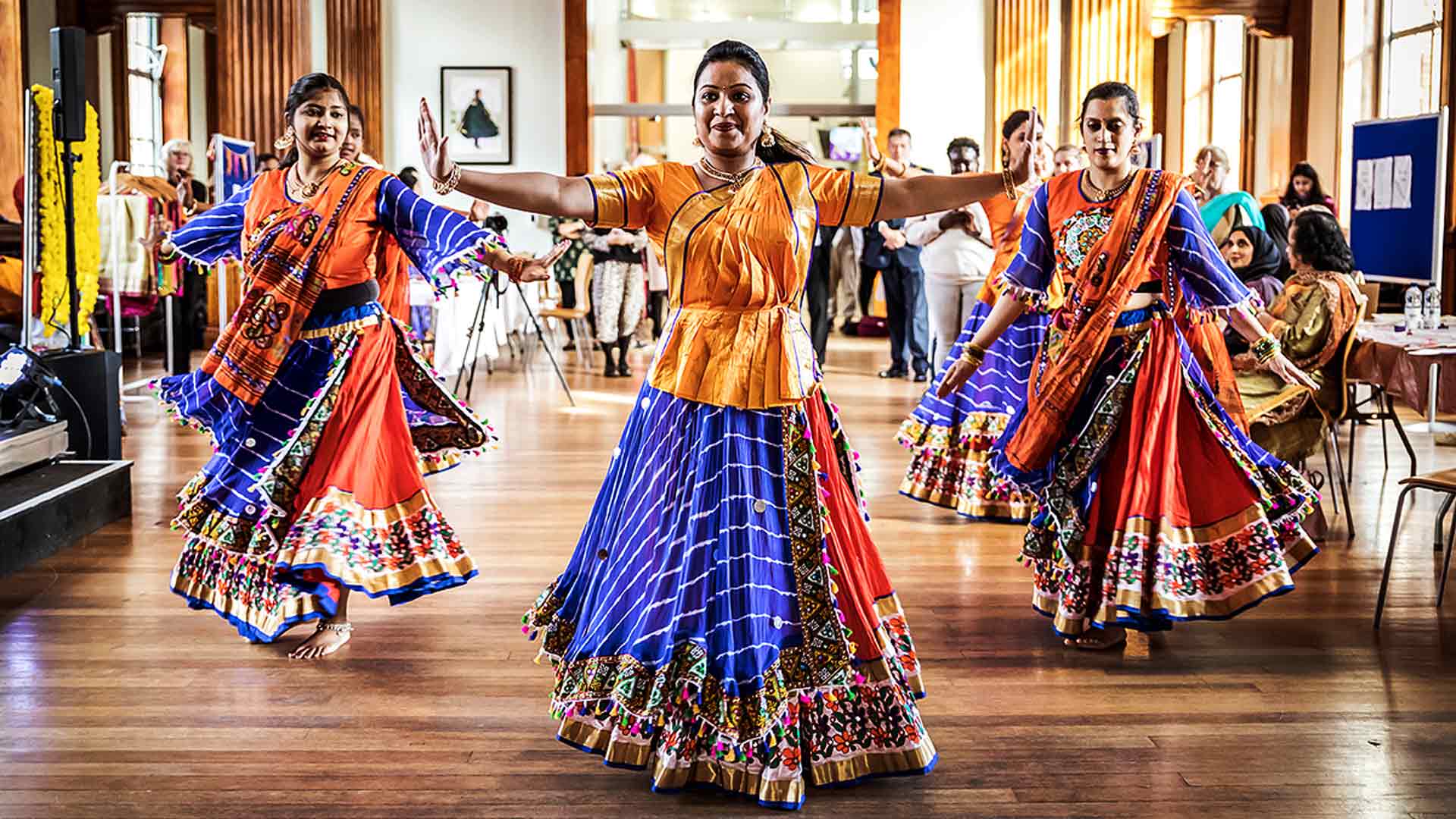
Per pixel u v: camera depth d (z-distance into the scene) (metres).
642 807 3.05
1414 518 6.09
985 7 14.55
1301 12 14.17
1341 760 3.33
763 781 3.01
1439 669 4.03
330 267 3.98
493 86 14.91
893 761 3.13
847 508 3.24
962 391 6.05
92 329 7.65
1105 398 4.06
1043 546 4.31
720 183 3.15
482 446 4.34
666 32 17.19
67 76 6.23
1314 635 4.37
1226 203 7.57
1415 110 12.36
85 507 5.63
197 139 18.77
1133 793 3.13
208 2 14.54
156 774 3.24
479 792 3.13
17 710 3.66
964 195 3.22
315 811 3.04
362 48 14.59
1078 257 4.09
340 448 3.96
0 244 8.59
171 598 4.75
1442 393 5.84
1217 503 4.05
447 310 10.29
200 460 7.41
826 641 3.08
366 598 4.76
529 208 3.06
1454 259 10.94
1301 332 5.46
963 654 4.16
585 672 3.14
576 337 12.55
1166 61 17.69
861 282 14.44
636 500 3.18
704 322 3.14
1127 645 4.26
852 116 16.16
